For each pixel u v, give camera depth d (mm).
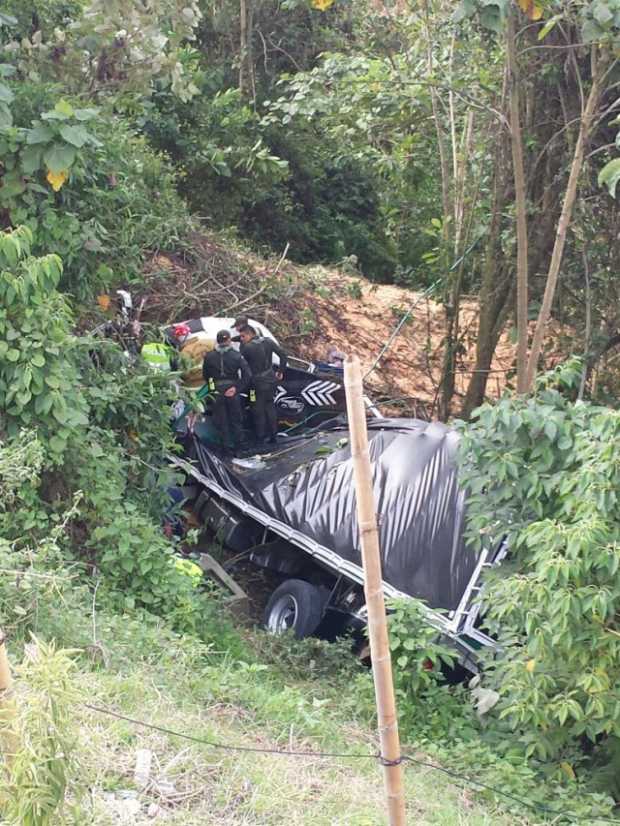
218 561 10711
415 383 16203
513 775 6414
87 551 8102
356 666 8320
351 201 22922
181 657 6711
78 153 8484
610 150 12531
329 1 11258
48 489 8133
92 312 10039
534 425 7258
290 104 12242
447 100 13336
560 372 8383
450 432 9141
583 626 6438
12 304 7684
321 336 16328
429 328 14742
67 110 8180
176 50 10422
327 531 9289
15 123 8797
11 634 6102
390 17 14086
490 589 7094
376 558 3748
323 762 5742
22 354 7594
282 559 10008
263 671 7609
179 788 4941
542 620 6559
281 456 10891
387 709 3854
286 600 9281
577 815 6094
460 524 8297
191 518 11203
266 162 18125
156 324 13031
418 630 7301
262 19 21781
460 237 13688
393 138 13695
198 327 12625
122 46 10062
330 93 12266
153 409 9859
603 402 13297
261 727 6105
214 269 15531
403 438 9398
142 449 9773
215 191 19062
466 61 12695
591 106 10414
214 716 6043
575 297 13359
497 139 12656
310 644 8445
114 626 6707
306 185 21719
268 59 21875
